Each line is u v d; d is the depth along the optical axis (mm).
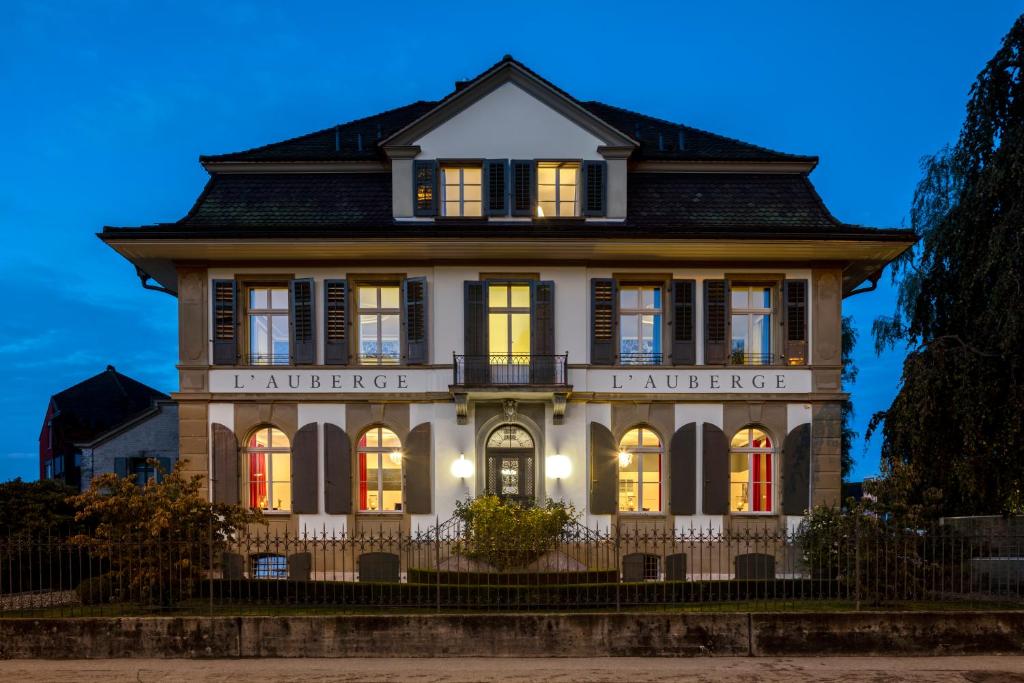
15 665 8938
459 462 15461
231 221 15898
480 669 8734
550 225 15852
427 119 16125
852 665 8859
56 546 11148
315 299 15930
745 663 8945
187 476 15555
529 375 15484
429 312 15812
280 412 15719
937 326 15859
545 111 16266
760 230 15453
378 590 11305
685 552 15383
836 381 15750
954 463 13344
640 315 16203
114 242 15008
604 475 15539
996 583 11789
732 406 15742
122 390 32656
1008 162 13922
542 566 13156
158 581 10594
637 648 9242
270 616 9367
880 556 10828
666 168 16969
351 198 16500
